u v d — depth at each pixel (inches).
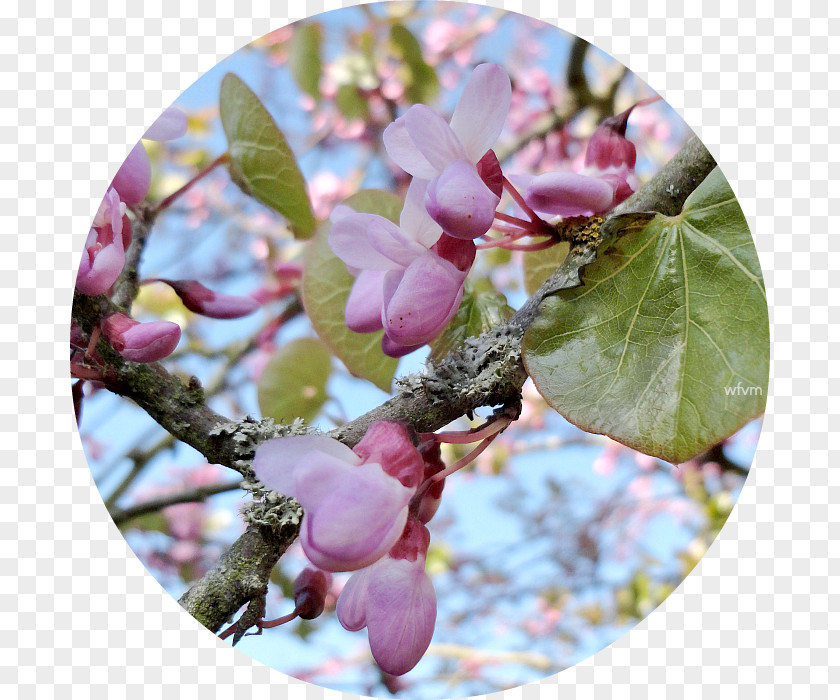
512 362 6.1
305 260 7.5
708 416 5.9
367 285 6.4
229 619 6.0
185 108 7.7
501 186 6.2
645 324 6.1
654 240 6.2
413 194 6.0
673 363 6.0
